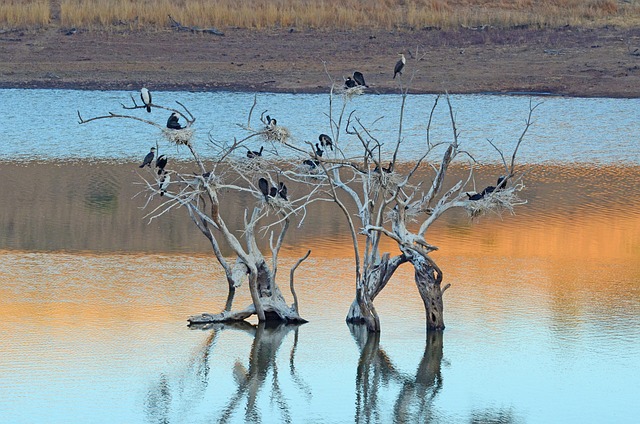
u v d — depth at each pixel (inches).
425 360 638.5
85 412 564.7
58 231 895.1
